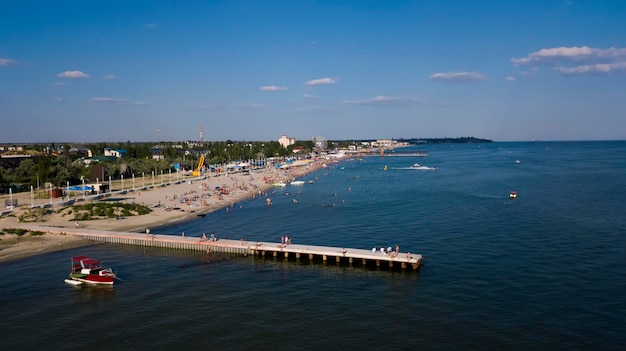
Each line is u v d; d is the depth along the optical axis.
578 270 73.56
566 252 83.81
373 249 82.50
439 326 54.75
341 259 83.06
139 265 82.12
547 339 50.97
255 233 107.50
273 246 87.69
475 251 85.94
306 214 132.75
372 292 66.88
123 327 55.81
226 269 79.56
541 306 59.72
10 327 56.16
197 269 79.62
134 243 97.62
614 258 79.56
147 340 52.34
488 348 49.28
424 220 116.75
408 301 62.84
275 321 57.03
